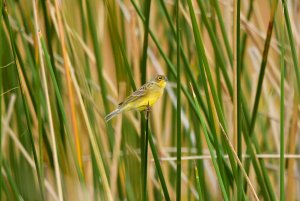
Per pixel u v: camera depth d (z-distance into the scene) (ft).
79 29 31.63
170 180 34.73
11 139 30.89
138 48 32.35
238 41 22.24
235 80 22.54
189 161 33.86
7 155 31.96
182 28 32.40
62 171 26.32
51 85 28.37
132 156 26.78
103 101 28.48
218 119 23.88
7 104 30.94
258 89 24.98
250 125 25.49
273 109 37.37
